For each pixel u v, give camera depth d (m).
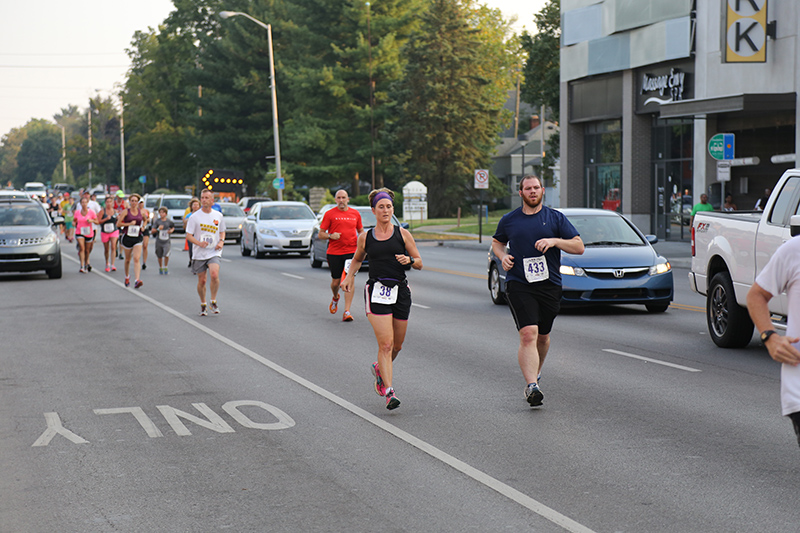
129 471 6.99
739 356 12.03
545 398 9.46
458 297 19.86
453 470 6.88
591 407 9.02
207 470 6.99
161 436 8.08
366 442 7.77
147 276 25.80
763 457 7.14
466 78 76.00
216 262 16.92
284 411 9.01
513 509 5.96
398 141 75.38
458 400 9.42
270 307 18.22
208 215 16.88
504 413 8.80
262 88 81.69
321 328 15.16
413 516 5.85
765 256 11.49
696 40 35.34
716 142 29.62
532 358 8.98
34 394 9.98
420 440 7.80
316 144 77.12
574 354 12.22
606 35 41.06
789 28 29.17
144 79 102.62
